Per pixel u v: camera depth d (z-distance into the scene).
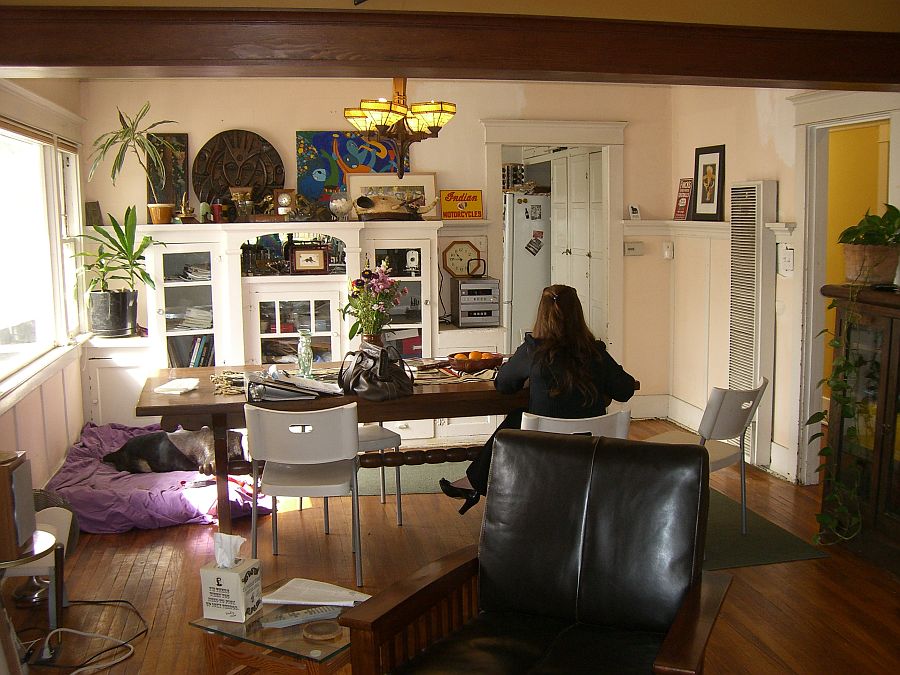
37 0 2.96
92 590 3.82
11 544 2.56
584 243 7.40
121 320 5.92
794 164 5.20
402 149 4.59
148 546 4.37
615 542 2.44
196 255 5.85
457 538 4.48
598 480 2.50
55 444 5.23
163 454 5.09
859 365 4.11
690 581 2.36
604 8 3.32
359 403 4.12
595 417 3.80
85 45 3.00
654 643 2.31
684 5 3.38
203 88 6.13
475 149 6.52
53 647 3.25
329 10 3.10
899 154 4.32
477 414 4.26
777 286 5.45
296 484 3.79
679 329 6.77
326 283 5.99
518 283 8.53
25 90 4.61
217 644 2.49
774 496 5.10
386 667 2.21
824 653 3.24
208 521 4.67
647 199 6.84
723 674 3.08
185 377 4.61
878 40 3.53
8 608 3.63
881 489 3.99
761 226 5.41
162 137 6.10
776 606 3.64
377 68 3.17
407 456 4.48
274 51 3.09
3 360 4.65
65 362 5.40
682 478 2.43
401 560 4.18
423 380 4.45
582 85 6.61
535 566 2.50
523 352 3.88
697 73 3.41
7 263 4.77
